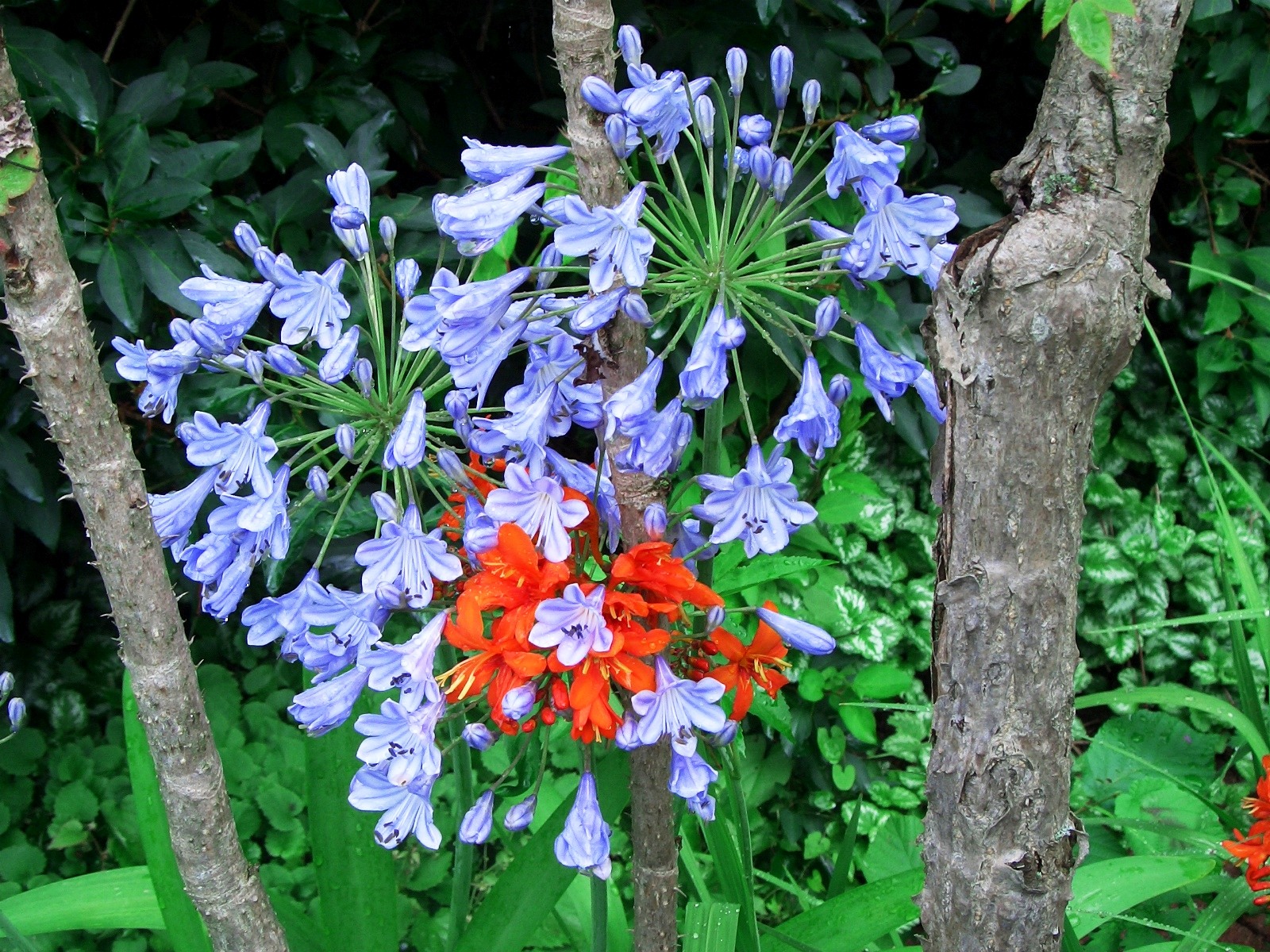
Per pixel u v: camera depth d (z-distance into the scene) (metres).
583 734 0.67
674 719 0.67
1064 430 0.62
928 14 1.34
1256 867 0.91
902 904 0.89
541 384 0.73
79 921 0.86
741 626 1.31
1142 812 1.27
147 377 0.74
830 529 1.51
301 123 1.14
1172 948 0.92
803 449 0.70
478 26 1.47
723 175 1.15
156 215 1.08
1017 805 0.65
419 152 1.49
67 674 1.44
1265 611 1.09
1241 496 1.72
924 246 0.68
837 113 1.29
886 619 1.47
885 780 1.49
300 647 0.74
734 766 0.83
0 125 0.63
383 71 1.38
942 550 0.65
